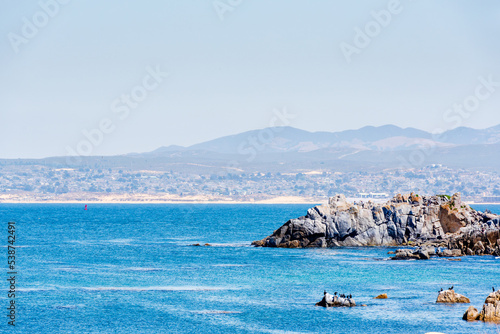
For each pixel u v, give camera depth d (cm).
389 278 16488
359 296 14100
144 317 12362
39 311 12862
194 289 15262
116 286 15712
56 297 14275
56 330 11475
